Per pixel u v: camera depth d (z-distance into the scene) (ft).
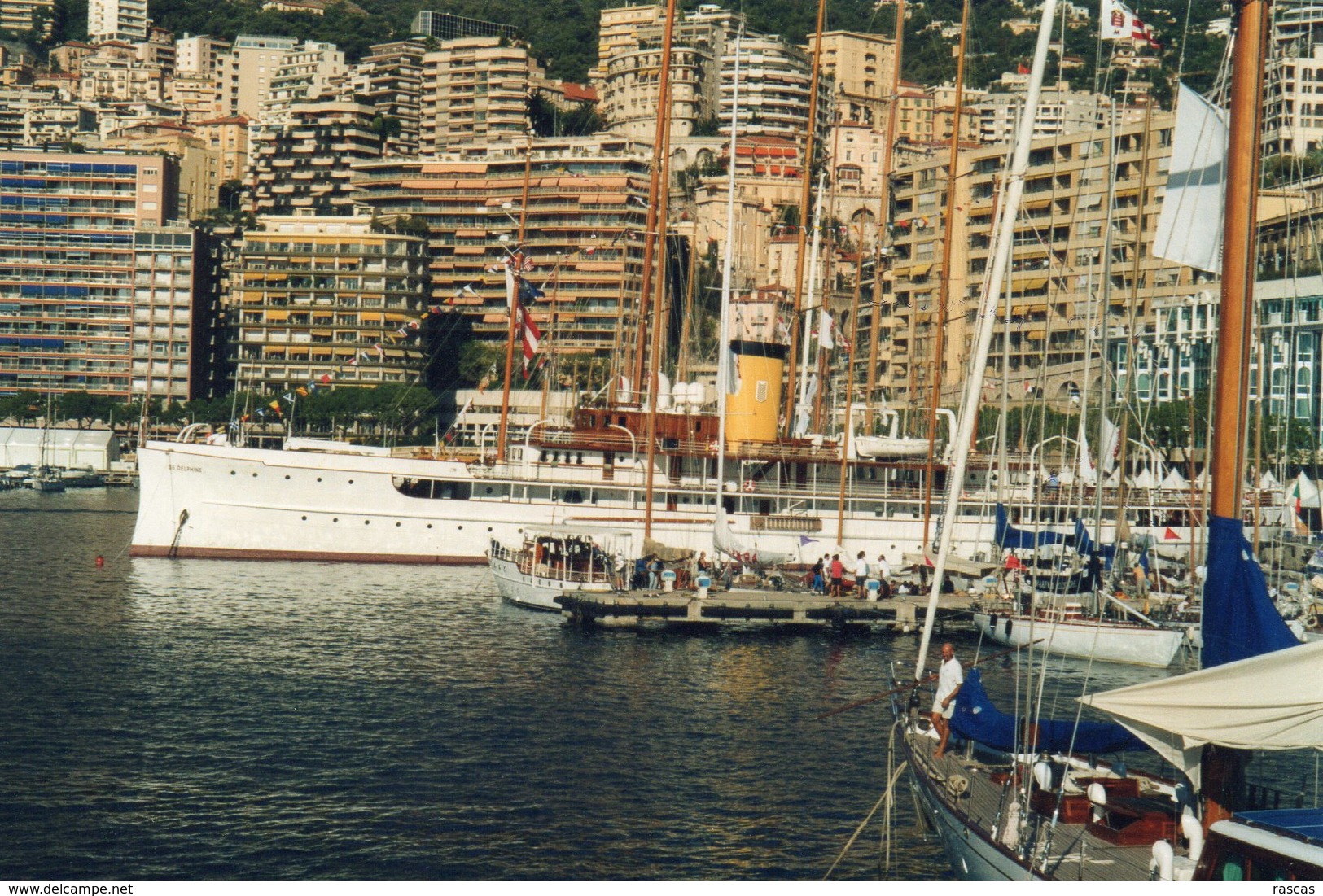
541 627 193.67
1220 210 80.23
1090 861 77.05
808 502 255.09
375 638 182.70
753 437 251.19
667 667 165.27
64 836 100.68
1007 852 79.05
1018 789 86.53
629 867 96.37
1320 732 66.28
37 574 244.42
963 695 94.94
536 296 268.00
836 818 107.55
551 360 349.00
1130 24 150.30
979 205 521.65
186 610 203.82
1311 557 222.48
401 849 99.35
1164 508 255.09
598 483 257.14
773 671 164.14
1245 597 71.67
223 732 130.31
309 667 161.79
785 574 222.28
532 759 122.62
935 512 255.70
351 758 122.31
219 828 103.14
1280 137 167.32
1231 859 65.16
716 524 211.20
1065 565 211.41
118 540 327.06
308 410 626.64
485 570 255.50
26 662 162.09
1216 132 80.18
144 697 144.36
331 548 261.44
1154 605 187.32
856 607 195.11
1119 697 70.69
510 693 149.28
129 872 93.91
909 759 102.01
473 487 260.83
